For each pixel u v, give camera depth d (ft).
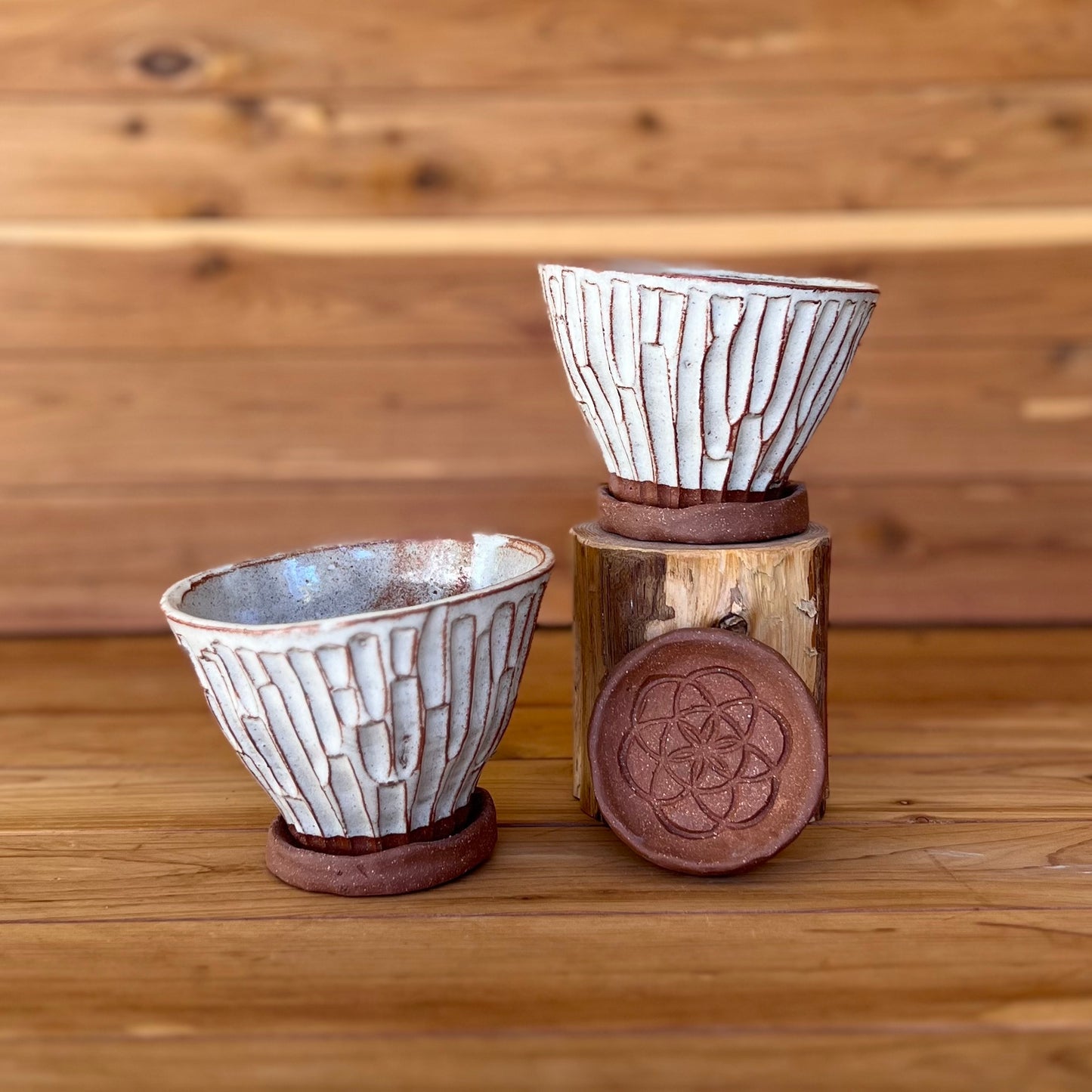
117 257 3.77
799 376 2.83
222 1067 2.54
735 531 2.92
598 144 3.75
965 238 3.76
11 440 3.81
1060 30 3.71
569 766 3.17
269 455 3.84
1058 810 3.00
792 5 3.71
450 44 3.73
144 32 3.71
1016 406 3.81
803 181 3.76
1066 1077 2.51
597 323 2.83
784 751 2.85
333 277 3.78
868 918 2.76
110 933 2.74
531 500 3.85
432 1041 2.56
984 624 3.87
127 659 3.69
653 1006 2.61
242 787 3.11
